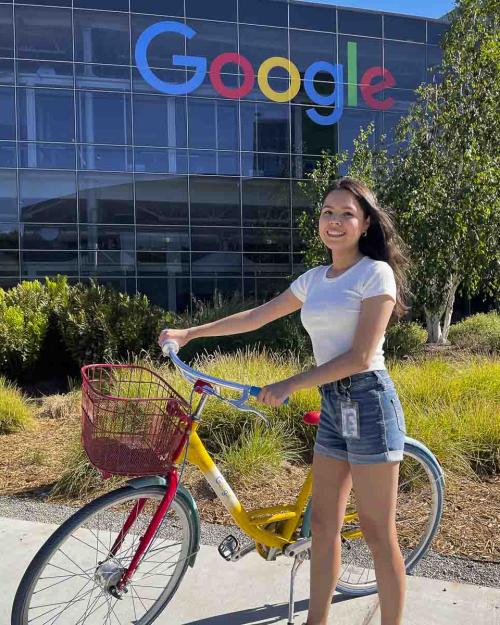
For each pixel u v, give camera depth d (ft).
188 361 34.22
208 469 9.18
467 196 36.52
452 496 15.29
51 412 25.35
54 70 72.28
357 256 8.50
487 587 11.09
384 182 40.86
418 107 42.14
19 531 13.43
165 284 75.66
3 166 71.26
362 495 8.24
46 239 72.49
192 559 9.73
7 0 70.79
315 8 78.28
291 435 19.01
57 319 36.60
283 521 9.75
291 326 36.40
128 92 74.08
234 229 77.15
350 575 11.08
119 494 8.70
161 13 74.33
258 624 10.00
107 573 8.91
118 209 74.23
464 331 49.57
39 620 9.80
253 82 77.05
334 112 79.15
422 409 19.98
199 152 76.02
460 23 39.17
